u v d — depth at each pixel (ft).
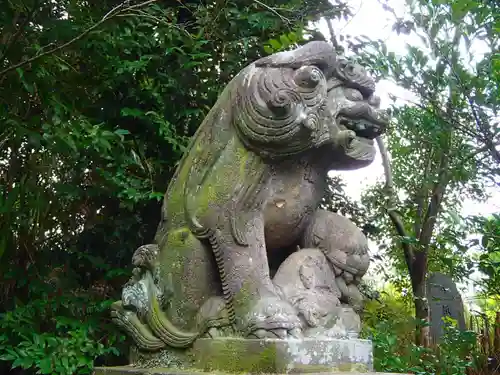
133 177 9.85
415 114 8.94
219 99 6.25
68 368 8.11
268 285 5.54
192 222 5.91
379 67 7.60
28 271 9.40
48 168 9.89
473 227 10.11
